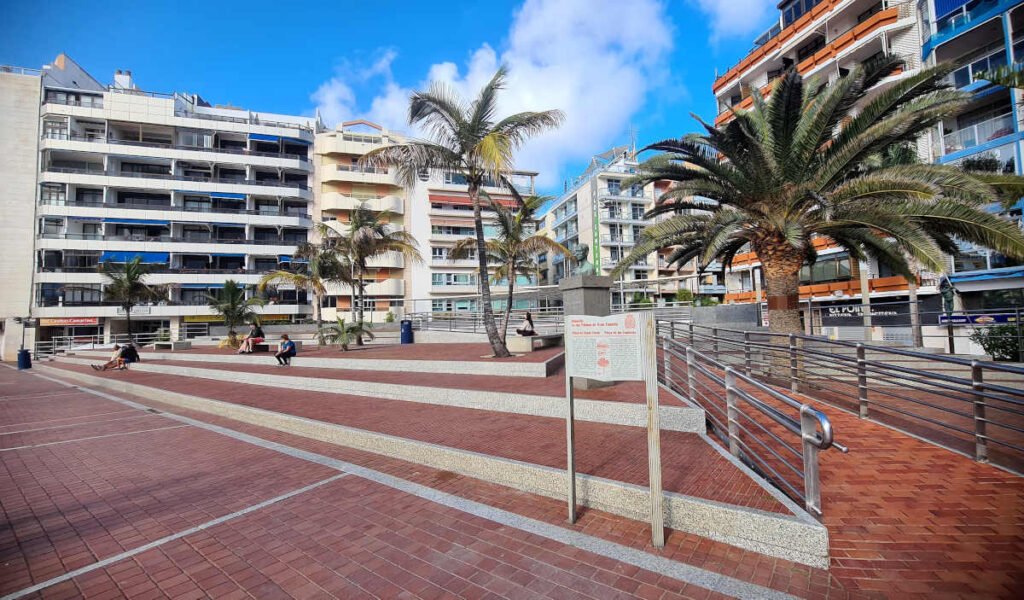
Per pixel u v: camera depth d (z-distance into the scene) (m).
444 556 3.46
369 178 45.56
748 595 2.80
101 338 37.56
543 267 56.03
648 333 3.52
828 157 9.59
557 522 3.98
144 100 40.09
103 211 37.94
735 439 4.98
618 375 3.63
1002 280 18.58
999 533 3.38
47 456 6.80
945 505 3.87
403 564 3.37
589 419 7.04
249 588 3.11
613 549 3.45
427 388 9.28
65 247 36.59
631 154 52.97
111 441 7.70
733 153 9.78
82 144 37.94
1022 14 17.41
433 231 47.44
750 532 3.36
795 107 8.95
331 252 24.02
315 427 7.47
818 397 8.27
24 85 37.84
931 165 8.21
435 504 4.51
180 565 3.46
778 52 28.06
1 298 35.94
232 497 4.88
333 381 11.41
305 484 5.21
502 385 9.25
